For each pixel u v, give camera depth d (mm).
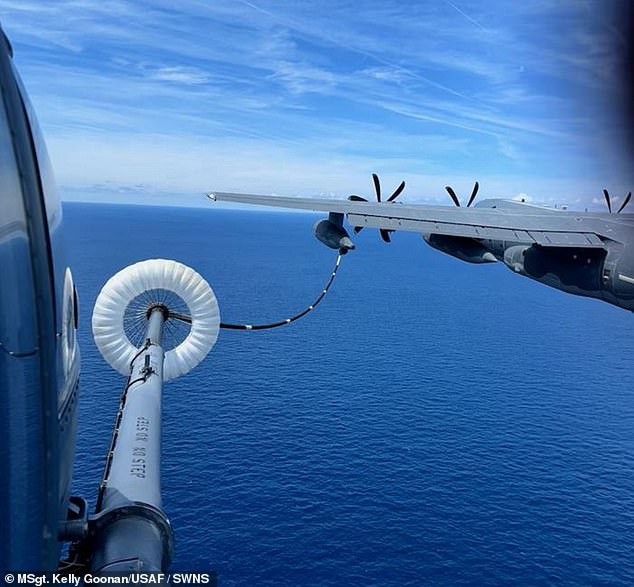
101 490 9578
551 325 184375
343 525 61312
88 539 8523
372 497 67312
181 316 20672
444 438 86000
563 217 28562
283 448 79125
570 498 69875
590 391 113938
